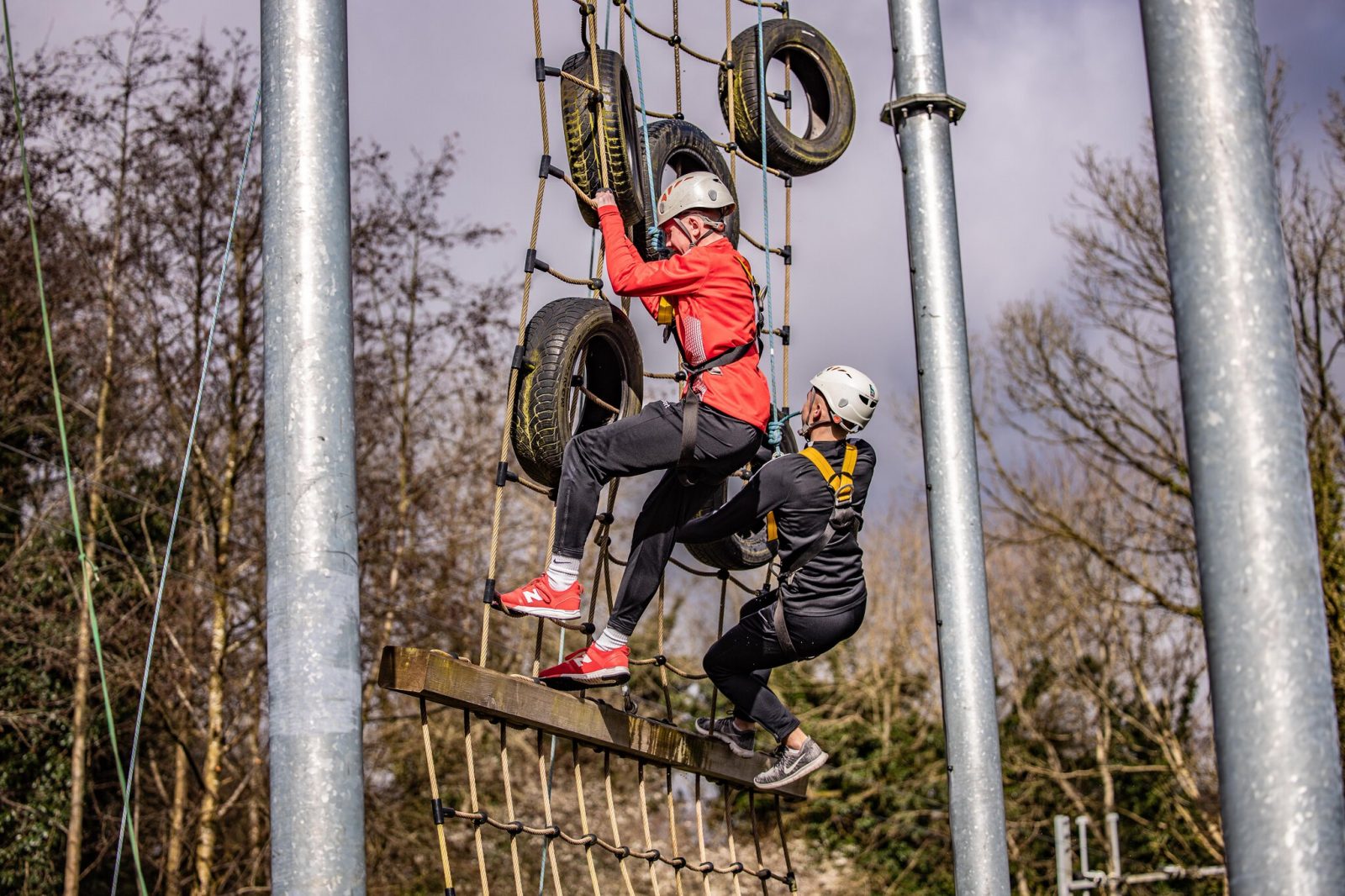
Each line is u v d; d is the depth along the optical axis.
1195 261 2.97
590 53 5.73
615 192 5.67
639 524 5.30
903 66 5.27
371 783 22.19
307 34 3.74
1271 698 2.76
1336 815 2.72
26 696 18.98
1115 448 22.52
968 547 4.95
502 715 4.87
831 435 5.64
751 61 6.66
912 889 25.62
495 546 5.05
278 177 3.67
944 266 5.13
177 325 20.53
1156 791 23.62
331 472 3.54
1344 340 19.97
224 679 20.58
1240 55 3.03
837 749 26.94
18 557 18.81
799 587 5.57
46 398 20.70
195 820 20.94
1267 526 2.82
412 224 21.78
